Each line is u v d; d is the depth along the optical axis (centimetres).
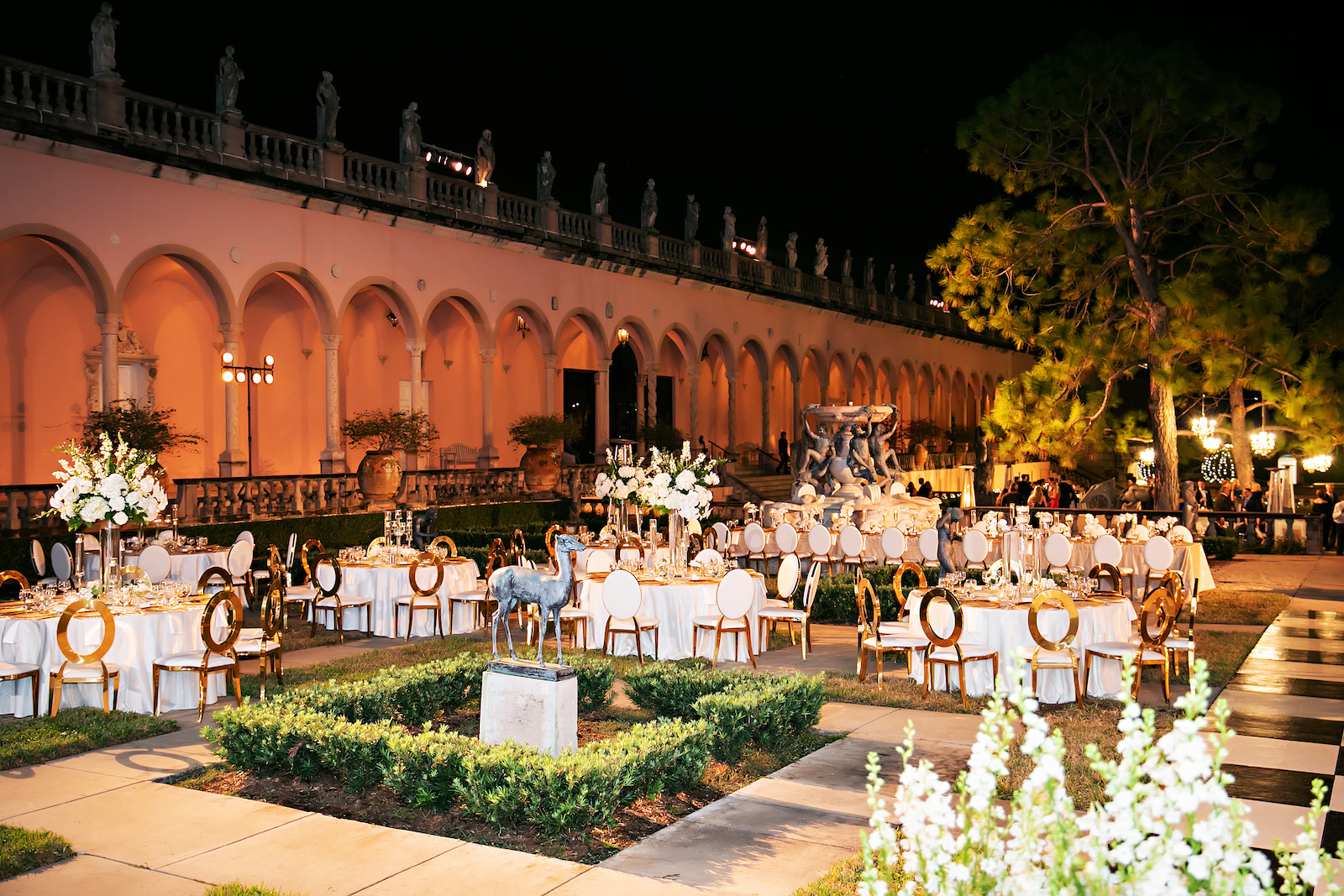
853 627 1445
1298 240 2172
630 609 1124
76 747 804
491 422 2709
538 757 633
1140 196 2270
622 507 1717
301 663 1197
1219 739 271
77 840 607
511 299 2761
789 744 806
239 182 2062
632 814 650
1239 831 272
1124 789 271
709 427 4094
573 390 3494
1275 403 2312
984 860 292
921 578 1096
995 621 983
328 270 2280
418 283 2494
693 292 3462
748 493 3359
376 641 1360
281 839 607
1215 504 2792
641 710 936
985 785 290
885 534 1814
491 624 1465
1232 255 2445
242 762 727
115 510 1034
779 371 4462
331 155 2266
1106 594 1080
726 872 555
